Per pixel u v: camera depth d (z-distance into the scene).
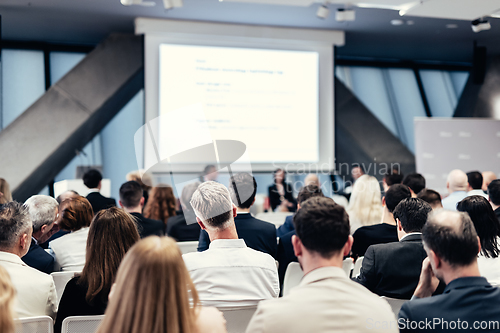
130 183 3.32
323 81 6.22
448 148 6.95
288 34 6.06
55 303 1.98
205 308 1.23
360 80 8.03
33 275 1.90
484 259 2.15
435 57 8.05
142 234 3.07
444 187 6.91
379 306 1.25
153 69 5.71
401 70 8.32
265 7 5.34
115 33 6.01
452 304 1.35
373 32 6.42
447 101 8.26
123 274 1.07
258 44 6.00
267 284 1.88
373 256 2.01
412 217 2.05
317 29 6.19
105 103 5.95
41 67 6.69
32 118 5.65
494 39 6.82
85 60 5.89
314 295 1.24
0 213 1.91
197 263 1.83
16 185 5.52
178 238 3.42
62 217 2.72
